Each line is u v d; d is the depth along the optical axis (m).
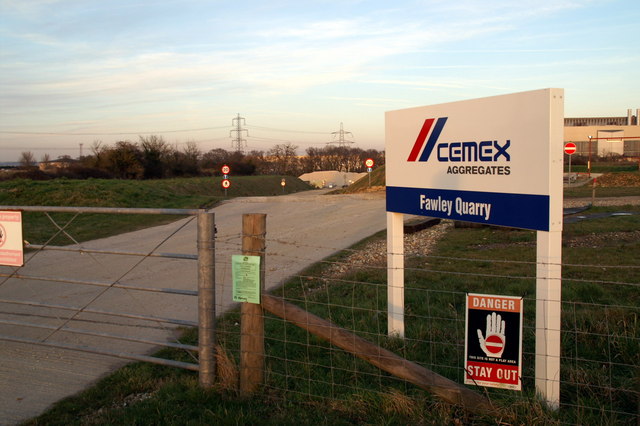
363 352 3.99
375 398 3.92
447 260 9.67
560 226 3.95
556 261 3.94
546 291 3.89
